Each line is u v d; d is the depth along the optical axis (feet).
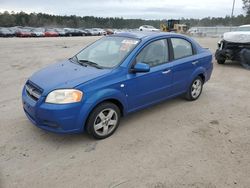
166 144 12.96
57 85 12.12
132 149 12.46
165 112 17.02
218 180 10.29
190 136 13.82
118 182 10.13
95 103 12.35
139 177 10.43
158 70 15.28
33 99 12.66
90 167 11.06
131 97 14.16
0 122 15.26
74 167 11.07
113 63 14.05
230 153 12.19
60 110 11.64
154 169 10.93
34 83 12.95
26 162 11.40
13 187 9.84
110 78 13.03
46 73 13.80
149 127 14.80
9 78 26.73
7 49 56.13
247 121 15.84
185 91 18.19
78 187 9.87
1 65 34.76
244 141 13.35
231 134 14.11
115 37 16.49
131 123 15.28
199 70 18.49
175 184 10.03
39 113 12.02
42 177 10.43
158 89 15.65
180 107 17.97
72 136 13.64
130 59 13.97
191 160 11.59
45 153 12.10
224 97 20.51
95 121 12.81
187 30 143.02
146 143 13.01
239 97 20.58
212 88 23.21
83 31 164.76
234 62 38.14
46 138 13.43
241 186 9.98
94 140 13.28
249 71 31.27
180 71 16.89
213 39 98.58
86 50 16.72
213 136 13.84
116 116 13.73
